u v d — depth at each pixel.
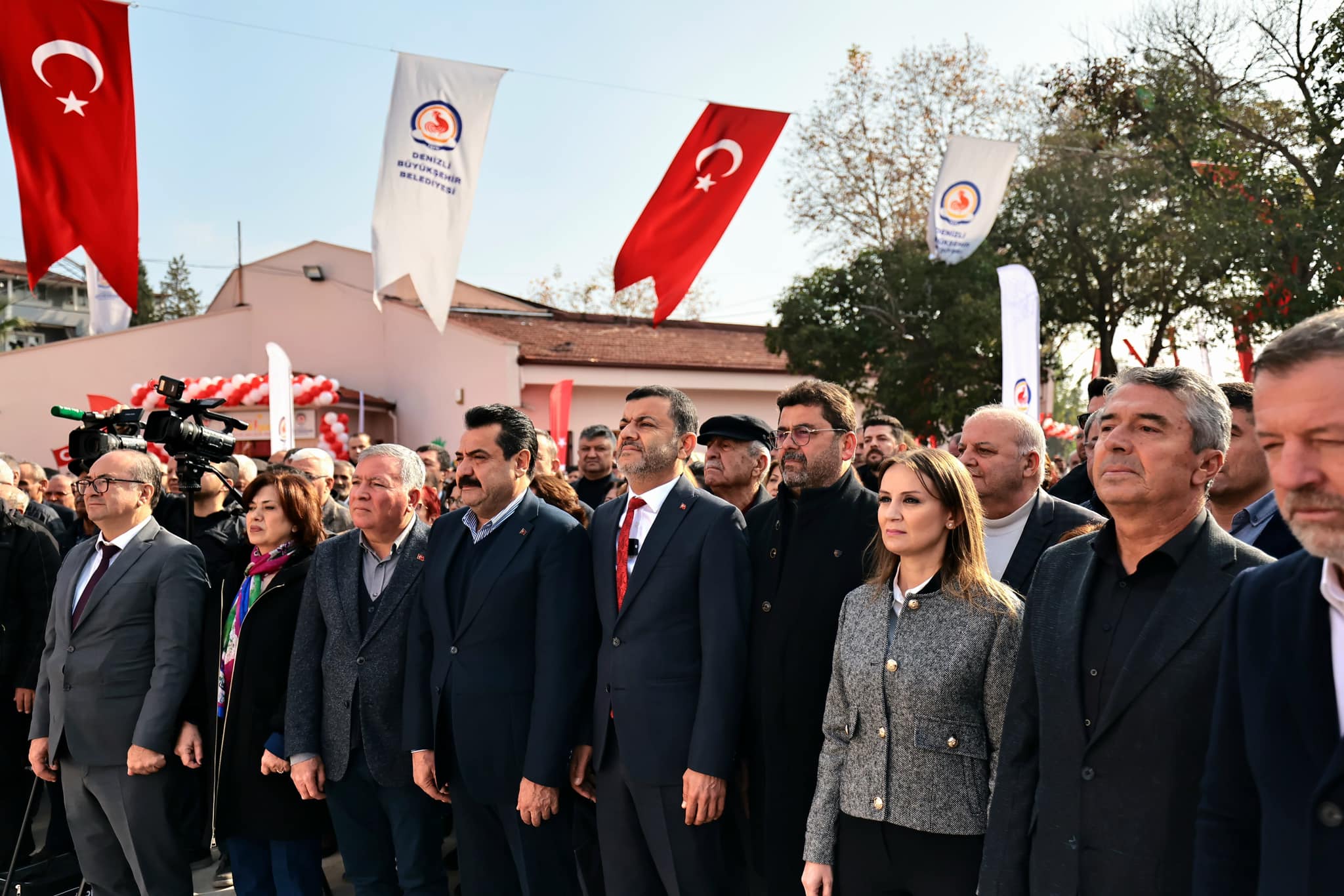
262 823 4.01
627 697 3.45
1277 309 15.41
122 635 4.19
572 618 3.68
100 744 4.12
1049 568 2.38
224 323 24.25
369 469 4.04
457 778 3.70
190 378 22.47
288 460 6.21
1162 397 2.17
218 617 4.36
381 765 3.87
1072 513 3.38
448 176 6.91
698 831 3.36
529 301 26.81
